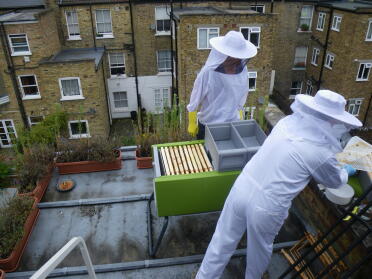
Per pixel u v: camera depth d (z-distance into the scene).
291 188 2.39
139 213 4.49
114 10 16.30
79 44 17.03
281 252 3.71
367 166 3.32
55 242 4.10
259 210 2.46
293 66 19.27
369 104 16.95
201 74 3.49
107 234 4.17
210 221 4.27
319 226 3.81
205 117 3.86
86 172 5.47
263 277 3.46
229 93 3.57
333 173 2.40
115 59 17.73
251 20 13.58
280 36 18.20
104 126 15.96
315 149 2.32
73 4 15.91
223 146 3.54
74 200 4.69
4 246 3.71
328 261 3.36
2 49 13.80
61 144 5.54
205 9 16.09
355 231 3.14
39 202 4.80
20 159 5.42
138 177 5.36
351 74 15.99
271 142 2.50
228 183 3.24
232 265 3.61
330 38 16.66
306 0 17.28
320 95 2.29
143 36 17.06
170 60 17.98
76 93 14.86
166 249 3.89
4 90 15.64
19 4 15.85
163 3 16.34
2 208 4.18
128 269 3.67
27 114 15.47
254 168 2.56
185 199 3.27
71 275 3.62
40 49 14.19
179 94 16.03
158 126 5.71
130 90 18.58
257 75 14.87
